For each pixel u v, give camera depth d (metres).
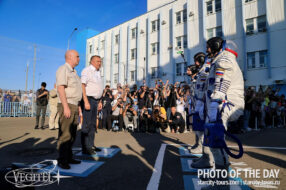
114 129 7.38
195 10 20.97
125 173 2.52
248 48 17.58
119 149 3.96
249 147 4.46
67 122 2.71
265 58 16.78
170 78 22.83
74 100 2.81
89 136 3.49
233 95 1.84
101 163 2.94
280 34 16.08
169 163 2.98
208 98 2.02
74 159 3.04
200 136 3.10
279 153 3.79
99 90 3.59
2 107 14.34
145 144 4.60
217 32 19.59
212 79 2.02
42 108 7.66
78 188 2.04
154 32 25.03
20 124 9.38
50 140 4.87
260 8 17.00
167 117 7.37
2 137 5.34
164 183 2.19
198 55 3.39
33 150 3.76
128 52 27.98
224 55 1.88
